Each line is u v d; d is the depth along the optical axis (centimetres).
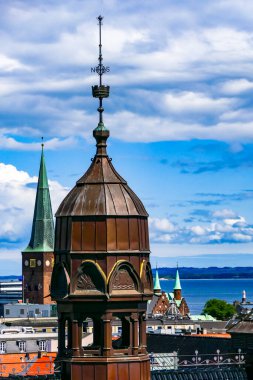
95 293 5069
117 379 5084
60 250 5144
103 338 5097
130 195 5191
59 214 5172
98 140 5334
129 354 5116
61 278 5150
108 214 5097
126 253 5097
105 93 5403
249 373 6644
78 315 5103
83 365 5088
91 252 5084
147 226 5231
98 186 5188
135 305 5125
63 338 5188
